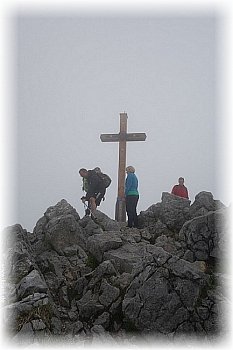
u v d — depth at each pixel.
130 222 18.14
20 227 16.25
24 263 14.20
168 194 18.66
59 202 18.89
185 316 11.84
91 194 19.11
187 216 17.25
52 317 12.34
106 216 18.42
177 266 12.50
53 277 14.77
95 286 13.52
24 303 12.05
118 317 12.49
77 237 16.20
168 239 16.23
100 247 15.07
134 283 12.59
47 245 16.23
